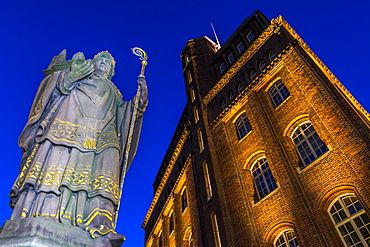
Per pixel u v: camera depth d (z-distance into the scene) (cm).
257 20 3128
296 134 1814
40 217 268
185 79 3734
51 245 250
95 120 382
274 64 2245
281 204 1625
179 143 3622
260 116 2130
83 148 344
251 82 2411
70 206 298
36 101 402
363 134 1369
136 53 542
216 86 2939
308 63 1927
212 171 2311
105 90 422
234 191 2009
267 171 1900
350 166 1362
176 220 3025
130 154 446
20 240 243
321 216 1374
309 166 1571
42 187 290
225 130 2467
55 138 333
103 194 316
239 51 3177
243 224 1784
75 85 400
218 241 2030
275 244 1582
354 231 1249
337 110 1556
